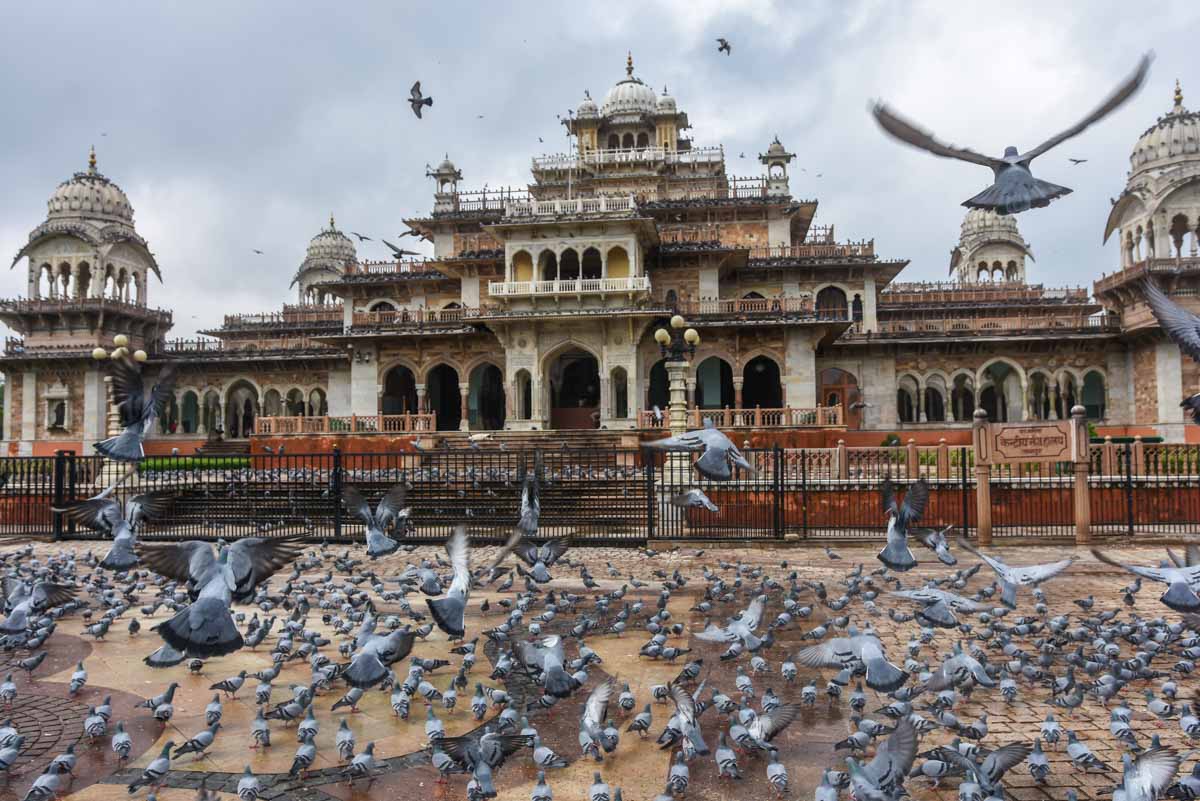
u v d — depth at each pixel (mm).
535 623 10352
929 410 56344
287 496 23500
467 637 11172
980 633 10953
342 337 43938
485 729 7680
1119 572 15906
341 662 9727
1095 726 7762
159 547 6496
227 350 51312
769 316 41219
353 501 10211
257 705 8484
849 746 6512
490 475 24203
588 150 51719
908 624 11461
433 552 19125
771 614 12148
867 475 22594
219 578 6086
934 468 24828
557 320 39750
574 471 24922
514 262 42000
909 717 6074
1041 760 6211
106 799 6348
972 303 52938
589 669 9602
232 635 5754
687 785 6289
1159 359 41188
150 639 11219
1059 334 44156
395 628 10734
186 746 6566
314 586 13766
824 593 12805
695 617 12117
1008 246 64562
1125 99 4668
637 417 39469
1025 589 14328
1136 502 20688
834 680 8094
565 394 48062
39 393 50625
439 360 44719
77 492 23234
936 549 10945
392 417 38062
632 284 39250
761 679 9234
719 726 7852
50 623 10414
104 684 9234
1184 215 40562
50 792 5773
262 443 38344
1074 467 19891
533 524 10477
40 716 8188
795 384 41469
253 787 5797
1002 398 51906
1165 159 41250
